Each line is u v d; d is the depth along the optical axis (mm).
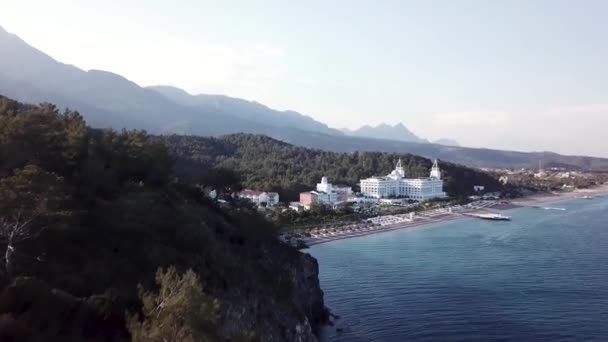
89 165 72625
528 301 99500
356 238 191000
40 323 37062
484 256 148375
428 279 119375
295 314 80562
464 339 79562
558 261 138250
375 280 120375
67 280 45250
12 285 38531
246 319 65000
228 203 139000
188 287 37406
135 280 50219
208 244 71125
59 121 77875
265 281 83812
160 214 68438
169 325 34656
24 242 47000
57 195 47781
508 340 78688
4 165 57031
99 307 41219
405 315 92688
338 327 88938
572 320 87438
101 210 61469
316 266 106500
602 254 147750
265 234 100375
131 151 93812
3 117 63625
